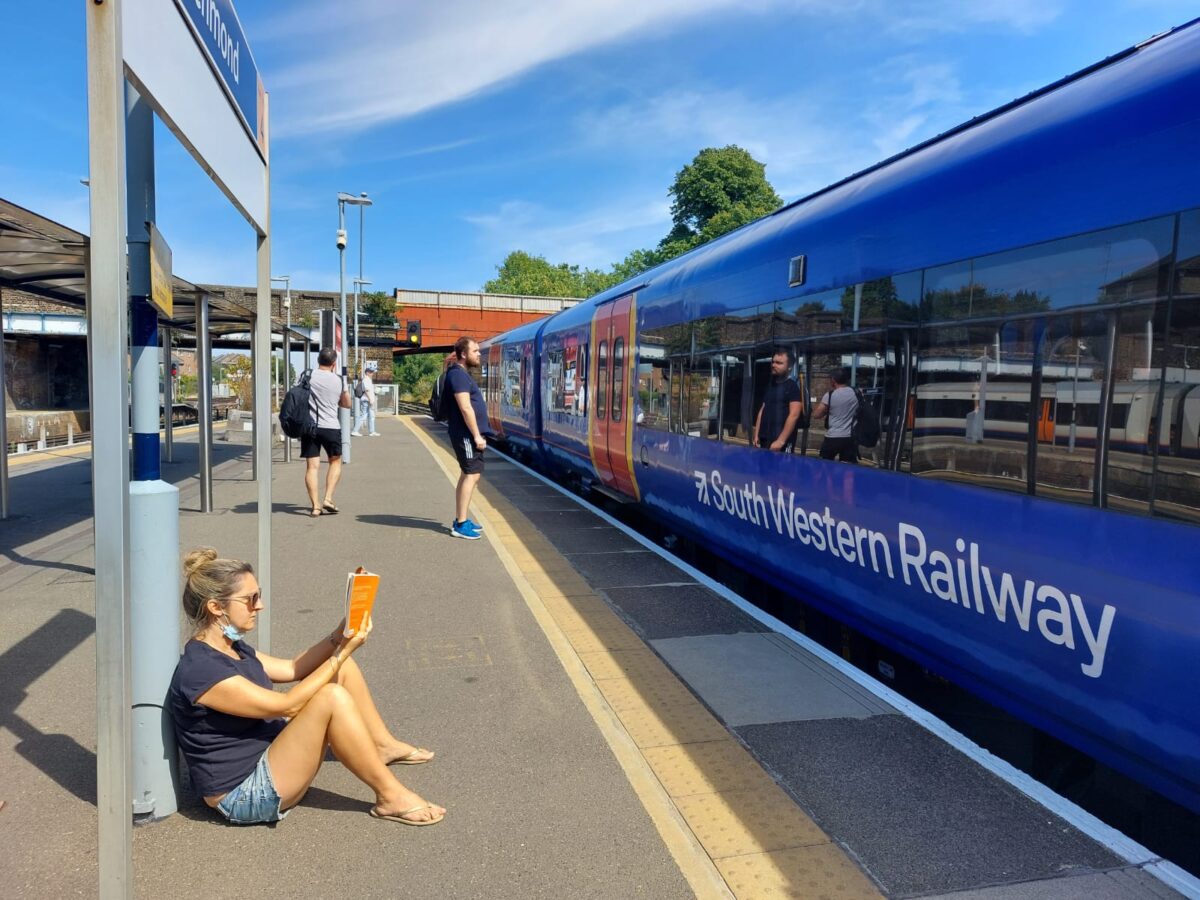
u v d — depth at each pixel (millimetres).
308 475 9328
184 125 2570
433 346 43688
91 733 3719
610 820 3129
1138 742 3031
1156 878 2771
